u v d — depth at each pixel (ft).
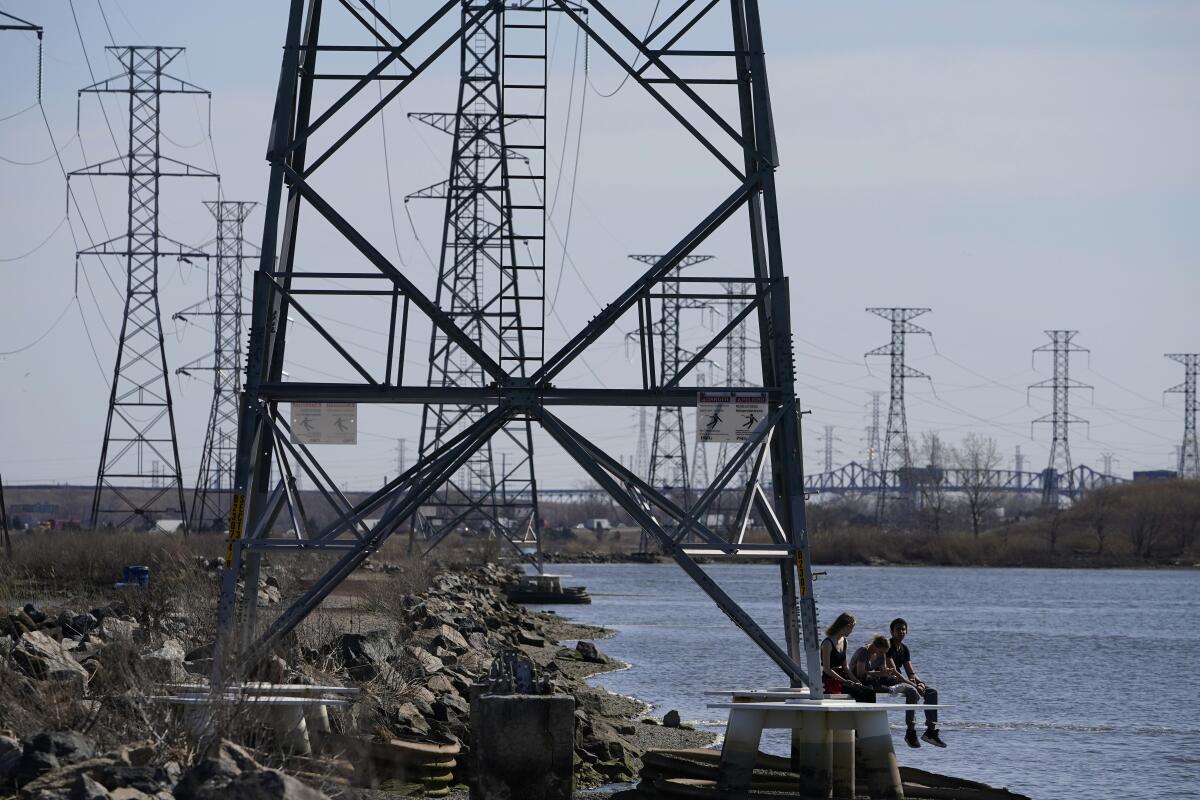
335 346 185.68
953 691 392.88
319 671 203.82
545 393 186.91
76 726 148.25
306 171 187.32
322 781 144.25
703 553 182.29
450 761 192.54
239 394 183.01
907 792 187.62
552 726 165.58
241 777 119.85
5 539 526.98
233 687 155.84
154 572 365.61
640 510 183.01
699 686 369.30
